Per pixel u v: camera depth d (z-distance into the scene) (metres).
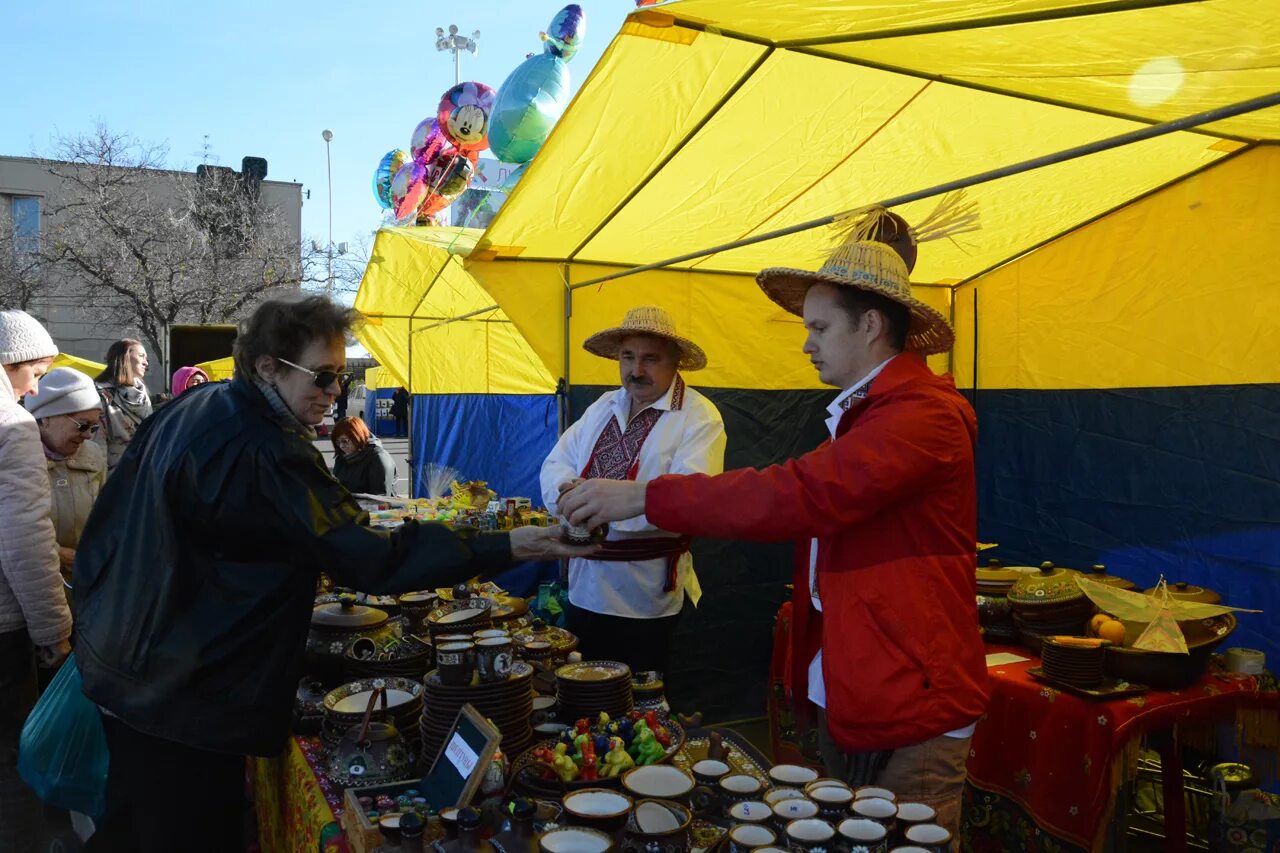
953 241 4.15
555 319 4.06
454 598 2.88
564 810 1.45
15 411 2.54
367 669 2.24
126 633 1.76
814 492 1.54
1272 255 3.39
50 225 20.86
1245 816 2.59
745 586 4.52
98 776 2.06
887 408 1.62
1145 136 2.08
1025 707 2.61
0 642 2.62
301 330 1.80
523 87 4.47
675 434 2.91
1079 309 4.20
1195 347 3.70
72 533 3.20
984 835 2.73
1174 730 2.65
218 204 20.58
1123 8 1.74
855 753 1.71
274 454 1.76
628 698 2.04
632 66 2.34
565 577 4.44
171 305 18.31
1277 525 3.41
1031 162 2.33
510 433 6.72
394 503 4.97
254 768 2.65
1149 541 3.92
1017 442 4.53
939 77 2.45
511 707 1.82
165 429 1.86
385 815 1.49
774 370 4.59
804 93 2.56
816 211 3.61
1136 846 2.98
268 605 1.80
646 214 3.47
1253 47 1.97
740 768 1.72
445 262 5.88
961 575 1.67
